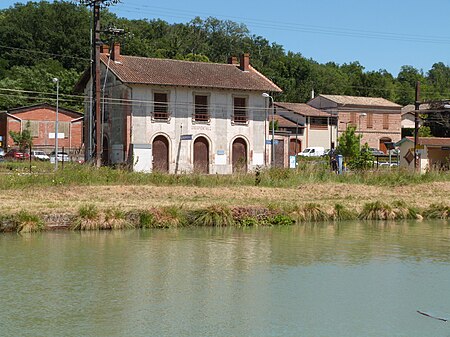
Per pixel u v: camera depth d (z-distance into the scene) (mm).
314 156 72688
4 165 46969
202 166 53469
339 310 14227
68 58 104938
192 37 128750
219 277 16906
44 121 75750
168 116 52000
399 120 86562
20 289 15367
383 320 13586
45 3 109625
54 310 13867
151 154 50406
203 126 53344
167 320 13344
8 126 74312
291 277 17031
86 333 12469
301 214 27234
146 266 17906
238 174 36781
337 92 120312
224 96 54125
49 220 23094
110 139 53219
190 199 29016
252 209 26375
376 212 28578
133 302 14531
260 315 13773
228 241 22016
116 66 51812
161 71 53031
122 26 111938
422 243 22266
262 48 133375
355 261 19141
